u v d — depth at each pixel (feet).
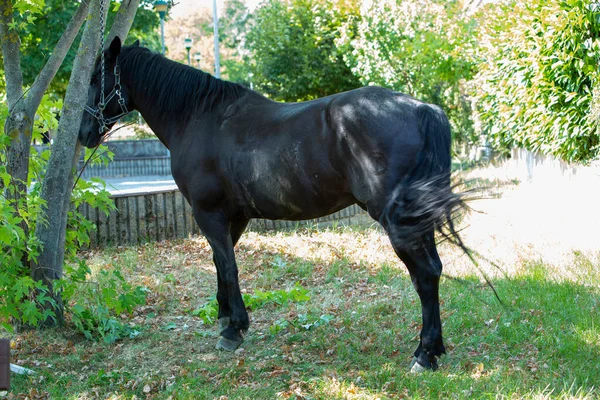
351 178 12.71
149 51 16.33
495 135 43.75
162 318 18.20
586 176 31.55
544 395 11.53
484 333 15.08
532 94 35.40
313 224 31.78
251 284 21.39
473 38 46.16
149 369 14.25
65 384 13.55
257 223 30.78
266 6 61.72
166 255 26.16
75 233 18.53
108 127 16.87
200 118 15.26
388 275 21.06
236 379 13.28
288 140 13.42
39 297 15.85
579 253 20.66
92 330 16.98
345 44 52.21
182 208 30.35
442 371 12.95
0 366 7.54
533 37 34.73
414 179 12.11
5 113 17.48
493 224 26.20
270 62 59.16
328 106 13.03
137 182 58.34
